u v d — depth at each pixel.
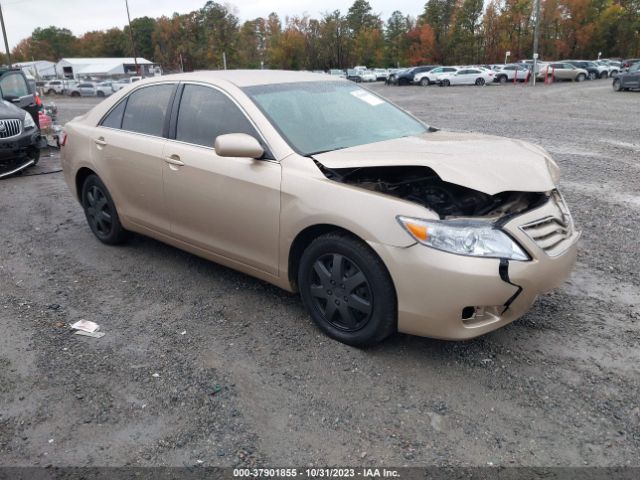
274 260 3.63
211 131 3.97
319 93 4.20
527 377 3.06
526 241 2.96
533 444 2.56
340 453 2.53
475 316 2.96
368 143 3.76
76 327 3.71
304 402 2.89
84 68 73.88
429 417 2.76
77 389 3.03
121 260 4.93
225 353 3.37
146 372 3.18
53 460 2.52
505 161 3.20
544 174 3.16
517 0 78.81
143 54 129.88
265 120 3.68
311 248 3.38
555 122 14.76
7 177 8.66
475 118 16.47
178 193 4.15
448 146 3.53
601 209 6.22
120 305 4.05
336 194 3.20
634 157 9.27
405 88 41.00
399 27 100.31
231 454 2.54
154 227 4.55
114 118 4.86
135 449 2.58
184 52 100.94
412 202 3.03
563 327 3.59
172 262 4.86
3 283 4.48
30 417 2.81
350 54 87.31
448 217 2.99
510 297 2.92
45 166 9.58
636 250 4.93
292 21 91.25
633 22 79.06
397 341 3.45
